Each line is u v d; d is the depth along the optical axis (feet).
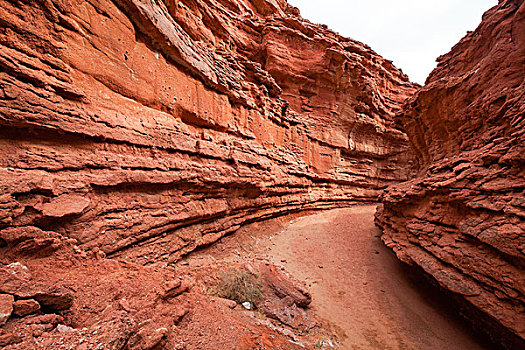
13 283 8.48
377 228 49.16
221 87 37.81
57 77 15.74
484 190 18.76
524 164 16.88
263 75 51.93
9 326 7.01
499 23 34.47
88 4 18.54
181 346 9.99
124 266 14.92
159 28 24.93
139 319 9.78
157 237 22.86
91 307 9.75
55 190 14.07
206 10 49.83
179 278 15.76
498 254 16.49
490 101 29.73
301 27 72.59
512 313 14.53
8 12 13.33
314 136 72.13
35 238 11.28
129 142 21.26
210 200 32.58
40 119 14.08
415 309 25.16
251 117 47.21
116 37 21.24
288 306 22.45
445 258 20.40
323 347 17.85
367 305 25.86
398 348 19.81
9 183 11.55
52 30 15.78
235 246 35.65
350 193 84.58
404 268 33.24
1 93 12.40
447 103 40.50
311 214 66.18
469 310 19.79
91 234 16.01
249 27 67.92
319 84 73.82
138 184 21.21
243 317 17.70
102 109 19.19
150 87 25.32
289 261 35.37
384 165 96.53
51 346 6.89
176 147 27.12
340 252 39.47
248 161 39.78
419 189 28.04
